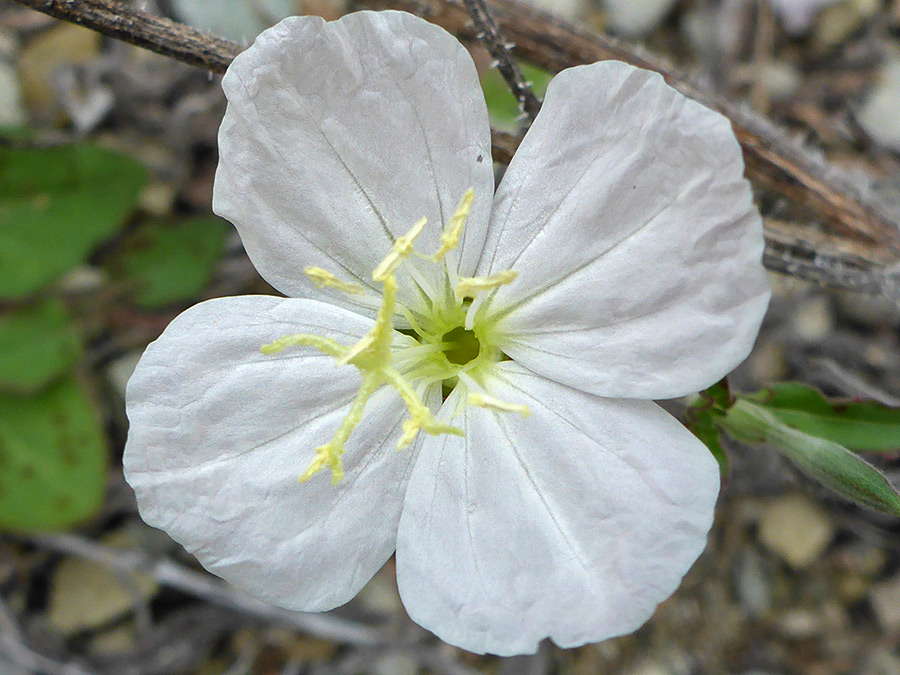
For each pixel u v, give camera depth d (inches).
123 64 5.8
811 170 4.7
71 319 5.4
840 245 4.7
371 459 3.8
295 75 3.6
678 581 3.5
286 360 3.7
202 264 5.6
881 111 6.0
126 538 5.5
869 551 5.7
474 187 3.7
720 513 5.7
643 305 3.6
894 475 5.0
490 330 3.8
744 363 5.7
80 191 5.4
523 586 3.7
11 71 5.8
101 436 5.2
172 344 3.7
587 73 3.6
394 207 3.7
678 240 3.6
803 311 5.8
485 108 3.7
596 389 3.7
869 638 5.6
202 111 5.8
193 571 5.5
